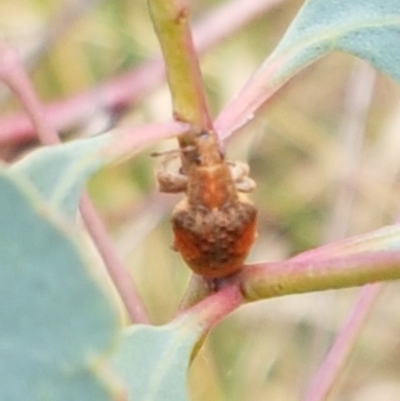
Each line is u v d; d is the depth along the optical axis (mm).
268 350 202
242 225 76
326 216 212
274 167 215
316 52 81
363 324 108
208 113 76
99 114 172
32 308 56
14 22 197
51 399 56
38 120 103
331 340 200
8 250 55
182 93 75
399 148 214
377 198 211
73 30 200
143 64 189
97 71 208
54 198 67
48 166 67
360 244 80
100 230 100
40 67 203
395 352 207
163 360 73
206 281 78
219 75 205
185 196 77
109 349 56
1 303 56
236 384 199
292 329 205
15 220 55
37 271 55
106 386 56
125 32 208
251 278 76
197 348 77
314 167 214
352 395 206
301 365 202
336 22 81
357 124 210
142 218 197
